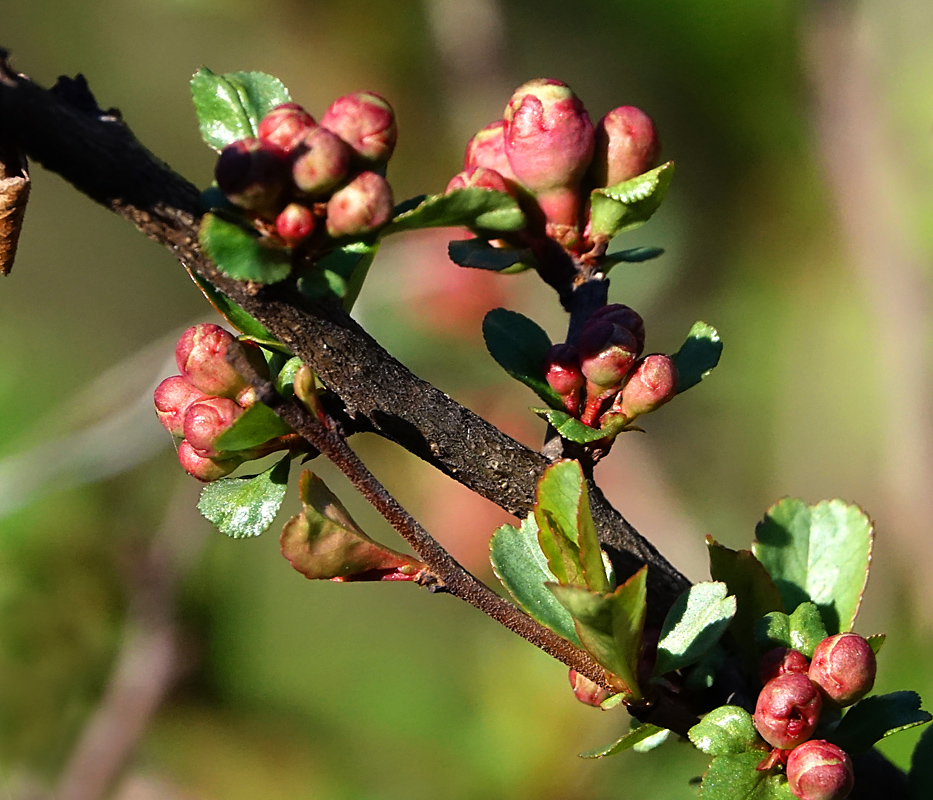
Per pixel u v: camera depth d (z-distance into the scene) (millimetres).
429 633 2393
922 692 2271
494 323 1586
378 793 2174
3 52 1545
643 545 1585
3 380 2584
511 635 2230
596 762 2047
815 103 2340
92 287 3701
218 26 2514
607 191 1583
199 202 1554
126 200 1551
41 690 2111
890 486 2547
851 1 2270
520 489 1575
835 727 1573
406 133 2480
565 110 1582
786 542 1596
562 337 2391
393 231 1560
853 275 2523
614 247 2408
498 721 2113
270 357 1578
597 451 1582
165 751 2182
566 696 2092
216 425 1567
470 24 2365
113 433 2258
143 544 2205
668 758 2012
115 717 2121
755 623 1583
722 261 2607
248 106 1579
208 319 2510
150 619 2162
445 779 2123
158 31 3047
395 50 2414
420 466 2471
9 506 2166
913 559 2455
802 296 2633
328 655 2359
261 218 1554
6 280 3650
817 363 2729
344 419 1570
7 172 1555
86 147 1547
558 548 1563
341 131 1553
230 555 2316
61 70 3461
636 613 1557
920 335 2430
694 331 1588
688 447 2850
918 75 2254
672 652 1568
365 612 2430
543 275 1591
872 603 2486
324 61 2438
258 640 2301
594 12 2340
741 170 2465
